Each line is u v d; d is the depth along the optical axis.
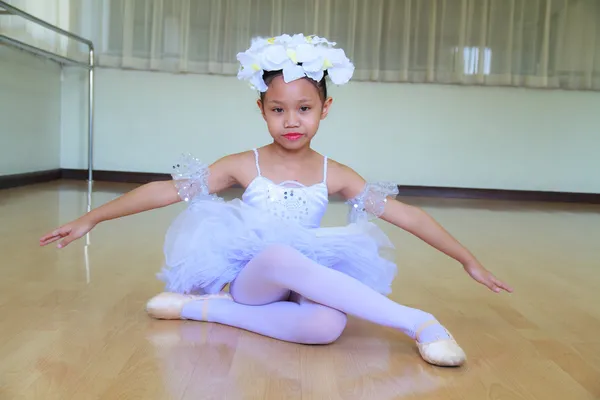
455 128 4.69
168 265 1.28
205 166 1.28
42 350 1.07
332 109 4.65
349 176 1.29
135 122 4.62
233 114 4.62
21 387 0.91
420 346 1.10
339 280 1.12
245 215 1.22
